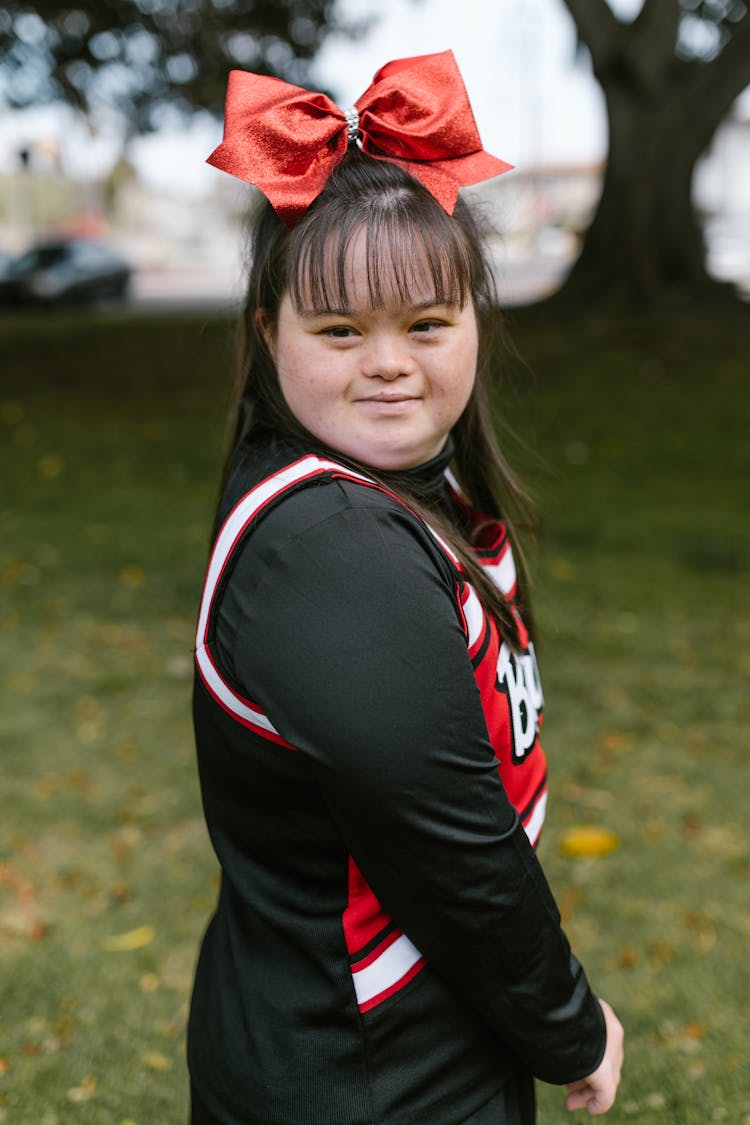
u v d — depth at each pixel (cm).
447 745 84
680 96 1144
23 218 4609
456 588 93
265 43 1090
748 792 302
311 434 97
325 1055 94
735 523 548
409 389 93
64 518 571
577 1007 95
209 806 103
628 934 245
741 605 442
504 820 88
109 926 251
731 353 952
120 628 424
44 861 275
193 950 243
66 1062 210
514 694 102
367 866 88
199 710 99
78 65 1003
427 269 91
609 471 655
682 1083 201
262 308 101
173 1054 212
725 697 359
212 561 93
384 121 94
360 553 85
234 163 93
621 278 1156
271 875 97
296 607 84
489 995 91
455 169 97
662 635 411
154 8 993
